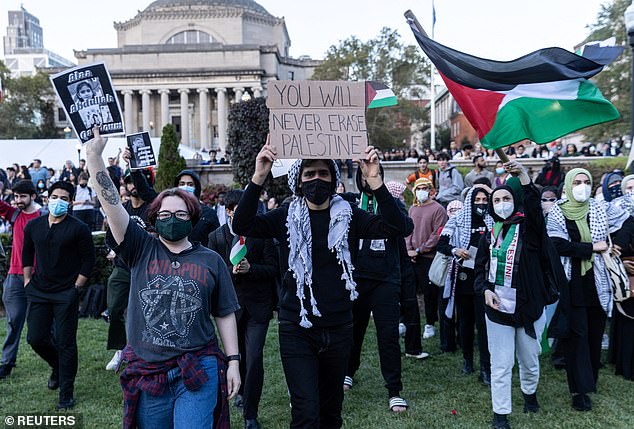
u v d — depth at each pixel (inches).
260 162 133.3
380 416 193.6
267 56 2625.5
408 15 206.4
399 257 232.4
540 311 181.9
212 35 2736.2
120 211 122.4
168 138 622.2
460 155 863.1
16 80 2341.3
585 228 208.8
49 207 197.2
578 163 655.8
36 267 201.6
